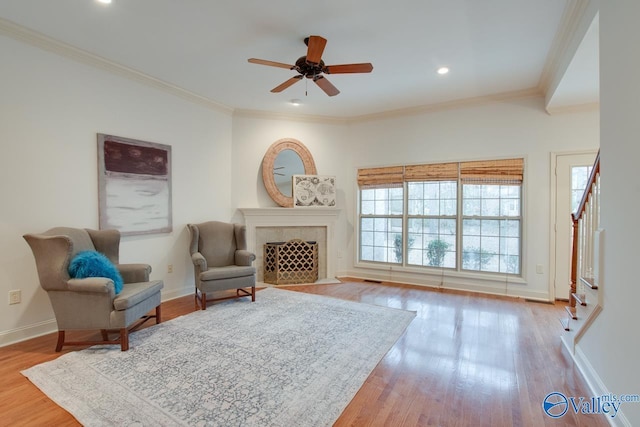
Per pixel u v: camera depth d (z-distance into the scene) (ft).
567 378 7.33
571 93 11.38
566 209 13.12
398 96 14.34
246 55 10.66
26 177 9.28
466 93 13.98
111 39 9.61
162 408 6.08
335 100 14.92
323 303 12.81
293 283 16.17
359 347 8.82
